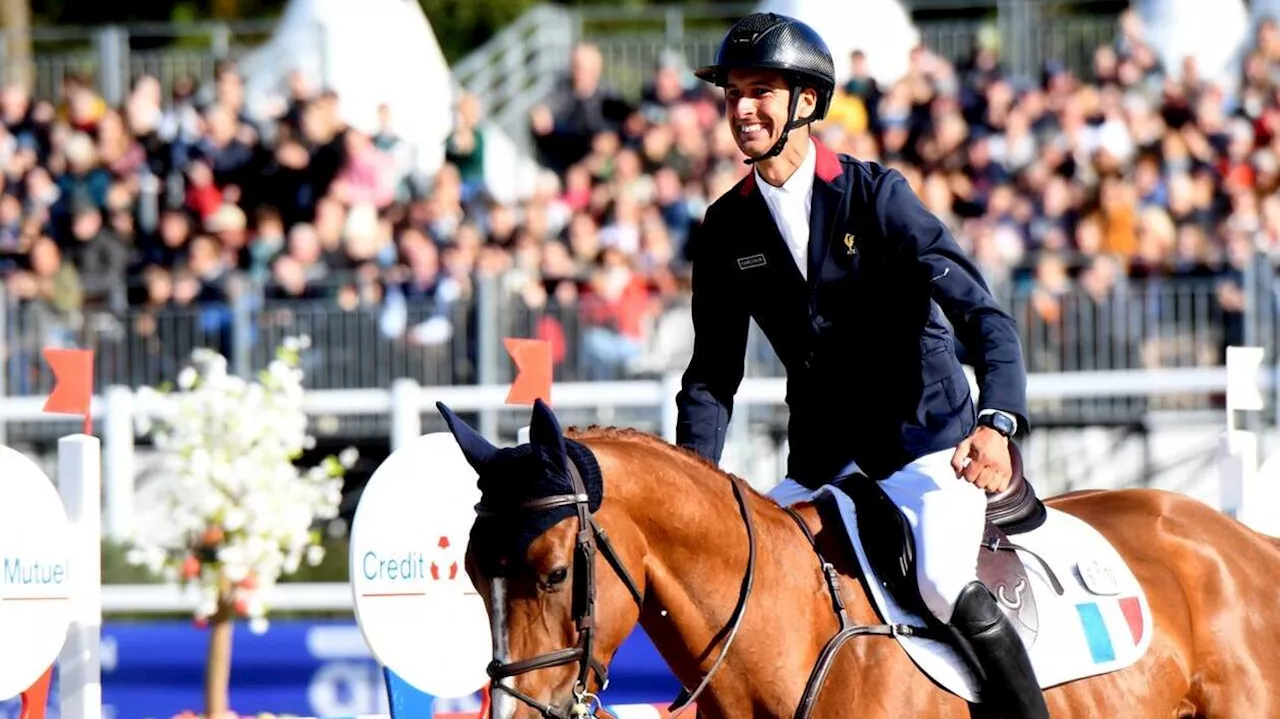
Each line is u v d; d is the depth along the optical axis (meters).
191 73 41.12
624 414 28.86
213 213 32.88
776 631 10.42
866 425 11.39
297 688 22.88
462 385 28.81
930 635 10.80
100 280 32.47
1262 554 12.89
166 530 27.36
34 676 13.59
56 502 13.89
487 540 9.35
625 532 9.77
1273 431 28.03
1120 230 33.50
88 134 35.25
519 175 36.09
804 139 11.05
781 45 10.78
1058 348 29.08
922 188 33.94
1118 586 11.91
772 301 11.34
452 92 38.69
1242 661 12.39
